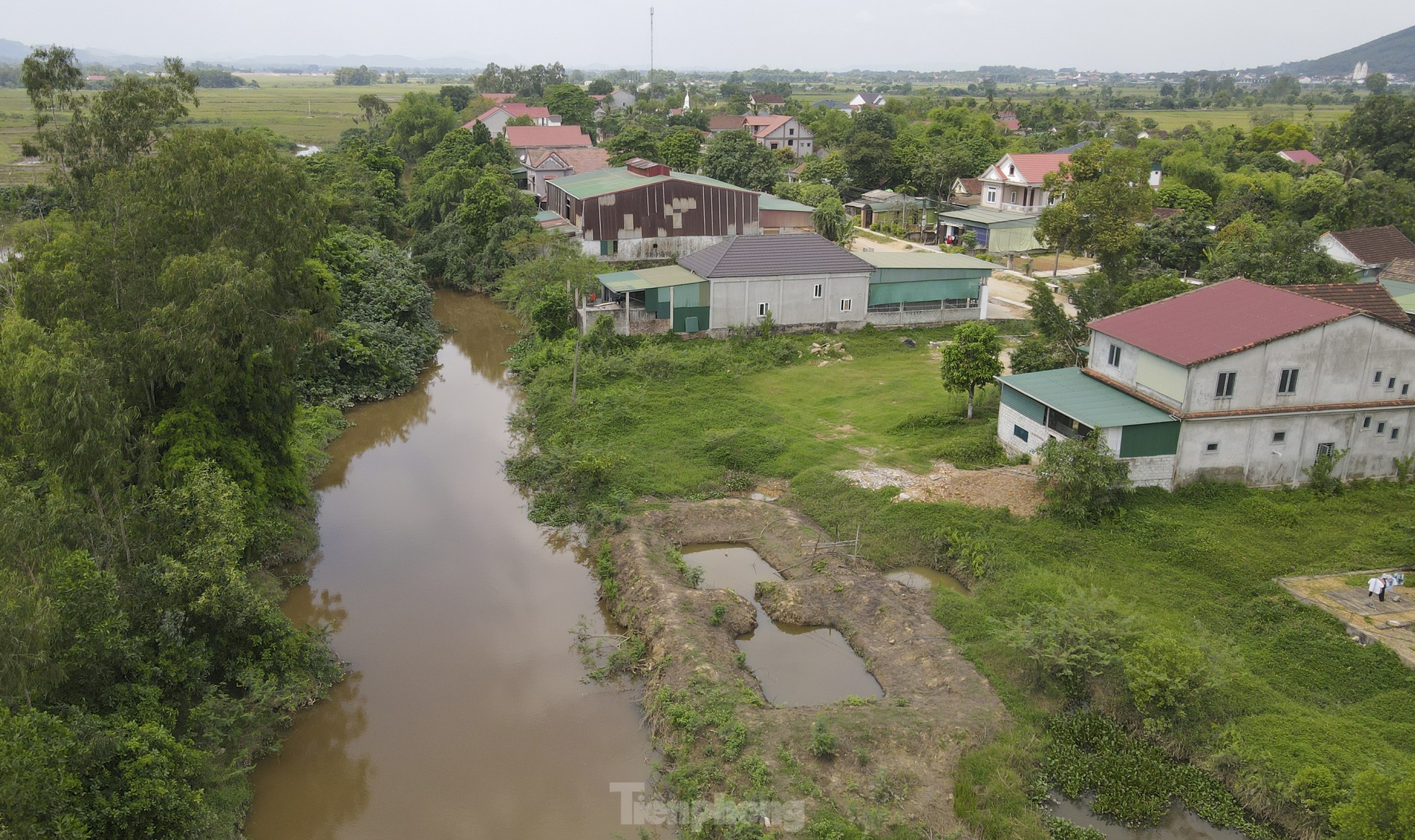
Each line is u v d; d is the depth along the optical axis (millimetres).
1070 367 34719
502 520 32625
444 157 87875
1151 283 37062
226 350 25625
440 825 19312
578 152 91062
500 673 24062
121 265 25203
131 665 19406
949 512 28766
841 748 19562
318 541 30625
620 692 23234
